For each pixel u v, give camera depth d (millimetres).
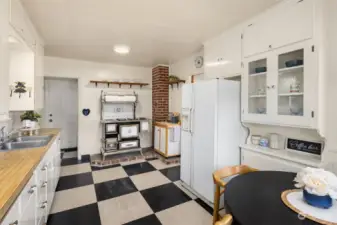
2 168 1149
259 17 2096
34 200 1280
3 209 737
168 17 2186
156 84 4656
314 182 979
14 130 2459
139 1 1852
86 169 3396
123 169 3398
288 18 1807
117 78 4535
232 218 901
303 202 1029
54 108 4586
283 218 884
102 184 2760
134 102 4598
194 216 1994
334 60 1639
